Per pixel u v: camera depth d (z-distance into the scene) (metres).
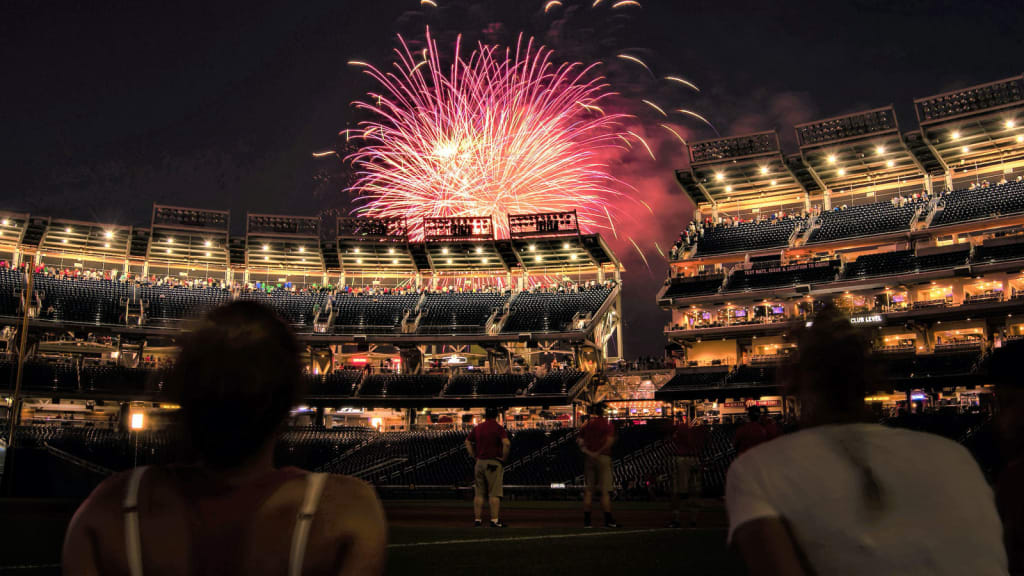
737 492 2.35
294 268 65.50
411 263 64.88
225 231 61.88
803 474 2.26
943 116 49.59
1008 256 45.00
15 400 34.22
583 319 57.25
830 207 56.88
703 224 58.62
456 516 19.17
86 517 1.89
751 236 55.53
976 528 2.24
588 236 59.19
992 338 45.16
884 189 55.59
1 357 50.81
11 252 58.47
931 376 42.62
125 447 43.88
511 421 58.81
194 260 63.53
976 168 52.66
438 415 60.47
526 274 64.81
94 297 56.12
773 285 51.06
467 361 61.28
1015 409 3.46
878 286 47.84
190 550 1.85
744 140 55.84
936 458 2.32
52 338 55.72
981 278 46.31
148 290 58.41
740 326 50.66
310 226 63.56
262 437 1.97
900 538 2.16
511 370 59.16
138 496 1.90
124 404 49.38
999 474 3.48
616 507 24.55
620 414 56.00
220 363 1.91
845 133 52.56
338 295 62.44
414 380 56.19
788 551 2.20
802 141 53.62
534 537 12.69
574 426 54.16
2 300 52.56
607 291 60.25
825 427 2.42
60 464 39.09
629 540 12.19
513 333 57.00
